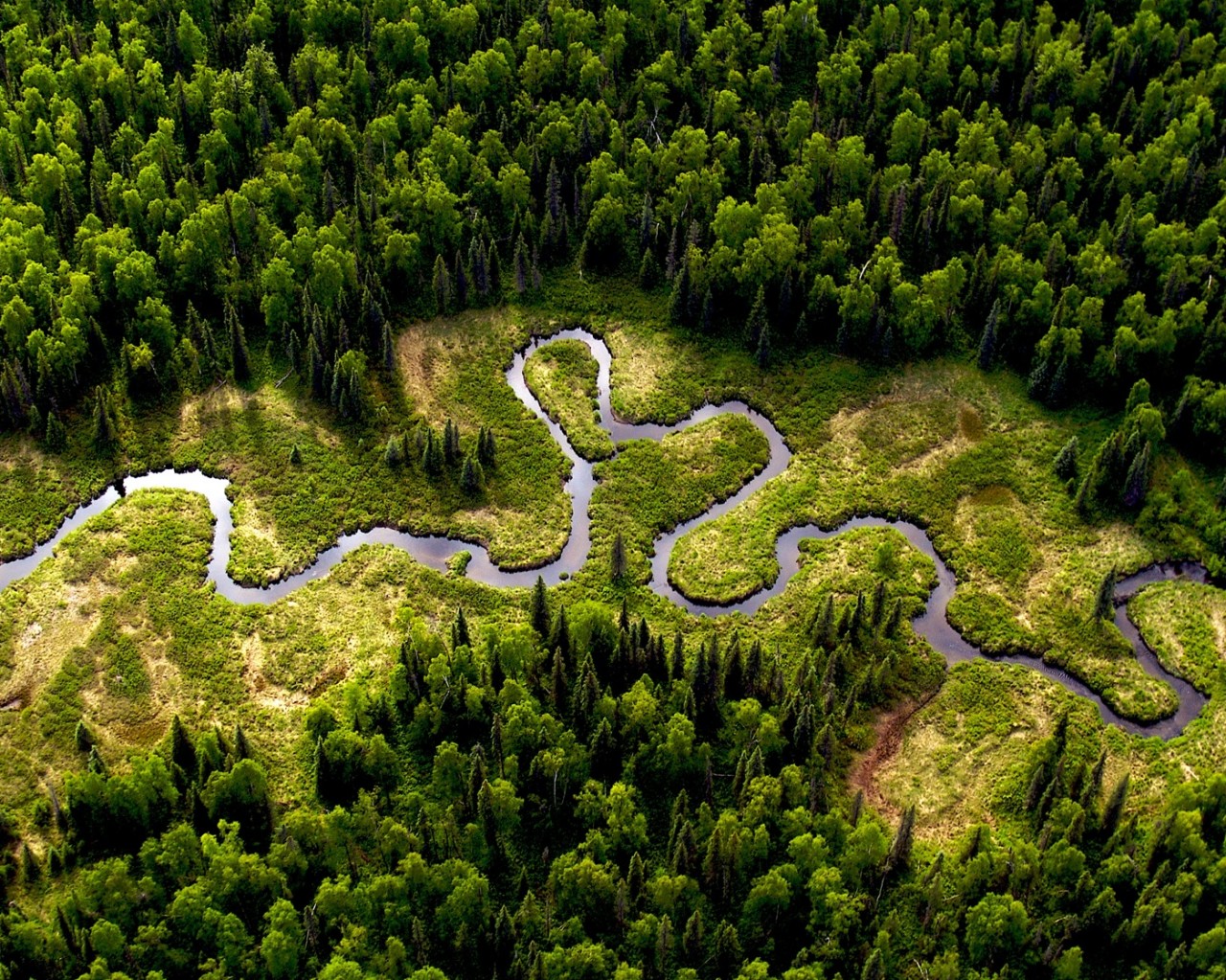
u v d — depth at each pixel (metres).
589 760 116.06
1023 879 109.12
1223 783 113.06
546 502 145.75
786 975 101.38
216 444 148.25
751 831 110.31
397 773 118.31
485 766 115.44
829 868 107.06
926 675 129.50
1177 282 155.12
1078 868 109.94
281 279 154.25
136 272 152.75
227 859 105.62
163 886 108.25
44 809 115.31
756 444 151.75
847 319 158.00
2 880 109.50
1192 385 146.25
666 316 165.25
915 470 148.62
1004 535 142.00
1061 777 120.50
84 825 112.06
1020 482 147.00
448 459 148.00
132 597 133.50
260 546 139.25
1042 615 134.88
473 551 141.38
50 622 131.00
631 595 136.75
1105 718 127.75
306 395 153.75
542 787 114.62
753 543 141.62
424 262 167.12
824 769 120.25
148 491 143.88
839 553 140.62
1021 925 104.88
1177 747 123.94
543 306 166.50
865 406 155.12
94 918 104.44
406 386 156.12
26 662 127.62
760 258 158.50
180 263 157.25
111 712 123.94
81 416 148.75
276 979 102.56
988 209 168.88
